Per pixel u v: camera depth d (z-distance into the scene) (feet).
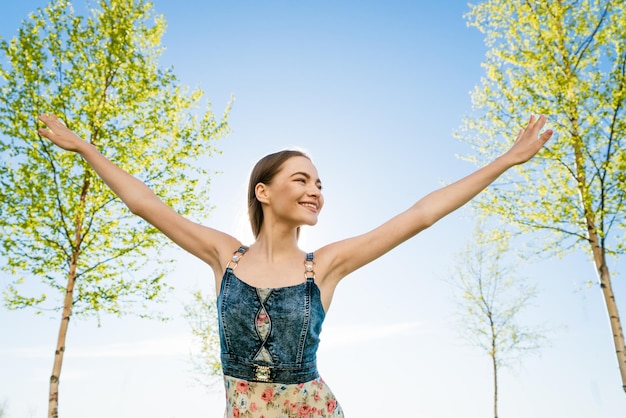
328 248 4.80
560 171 26.50
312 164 5.12
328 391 4.52
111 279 24.88
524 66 27.71
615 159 24.80
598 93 25.35
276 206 4.91
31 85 24.04
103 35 26.30
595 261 25.23
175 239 5.05
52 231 23.88
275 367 4.30
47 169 24.08
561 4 27.96
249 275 4.64
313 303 4.46
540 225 26.53
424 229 4.74
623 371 23.38
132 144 25.05
